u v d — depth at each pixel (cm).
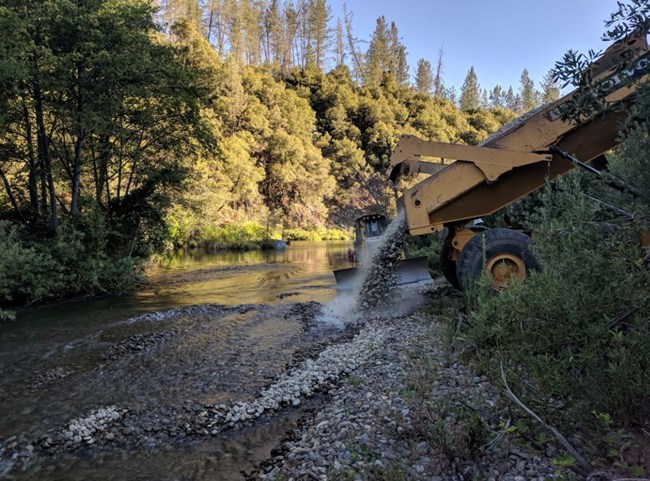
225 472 349
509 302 358
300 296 1219
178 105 1579
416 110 8144
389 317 780
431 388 414
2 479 353
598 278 269
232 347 699
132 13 1386
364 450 319
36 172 1362
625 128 260
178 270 1956
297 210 5312
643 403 277
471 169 670
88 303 1180
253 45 9119
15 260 1077
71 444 406
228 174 4078
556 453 277
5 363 661
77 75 1268
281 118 5694
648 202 258
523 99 11362
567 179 529
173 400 496
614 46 271
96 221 1387
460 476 272
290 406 464
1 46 1032
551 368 302
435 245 1126
